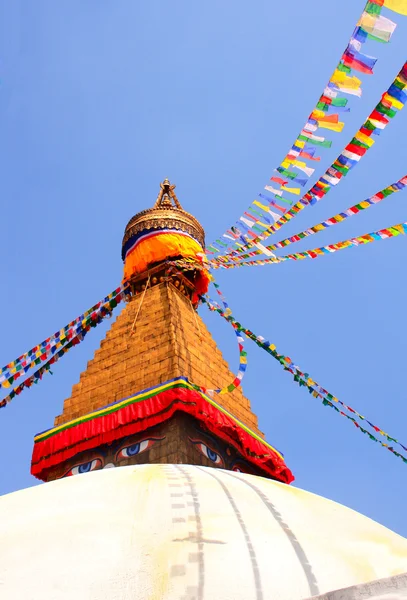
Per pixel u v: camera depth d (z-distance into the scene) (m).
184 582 8.66
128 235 27.06
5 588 8.59
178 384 18.30
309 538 10.54
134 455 18.03
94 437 18.88
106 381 21.17
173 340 21.02
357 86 9.07
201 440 18.45
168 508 10.52
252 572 9.02
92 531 9.77
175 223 26.61
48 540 9.57
